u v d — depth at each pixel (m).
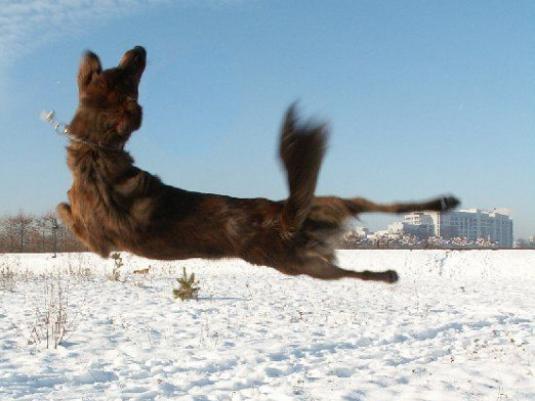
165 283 22.12
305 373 9.08
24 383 8.23
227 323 13.38
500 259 28.09
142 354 10.19
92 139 4.30
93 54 4.55
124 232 4.31
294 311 15.53
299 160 4.20
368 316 14.87
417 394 7.90
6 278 21.66
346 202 4.60
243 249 4.38
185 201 4.40
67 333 11.74
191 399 7.51
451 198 4.50
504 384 8.45
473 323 14.10
